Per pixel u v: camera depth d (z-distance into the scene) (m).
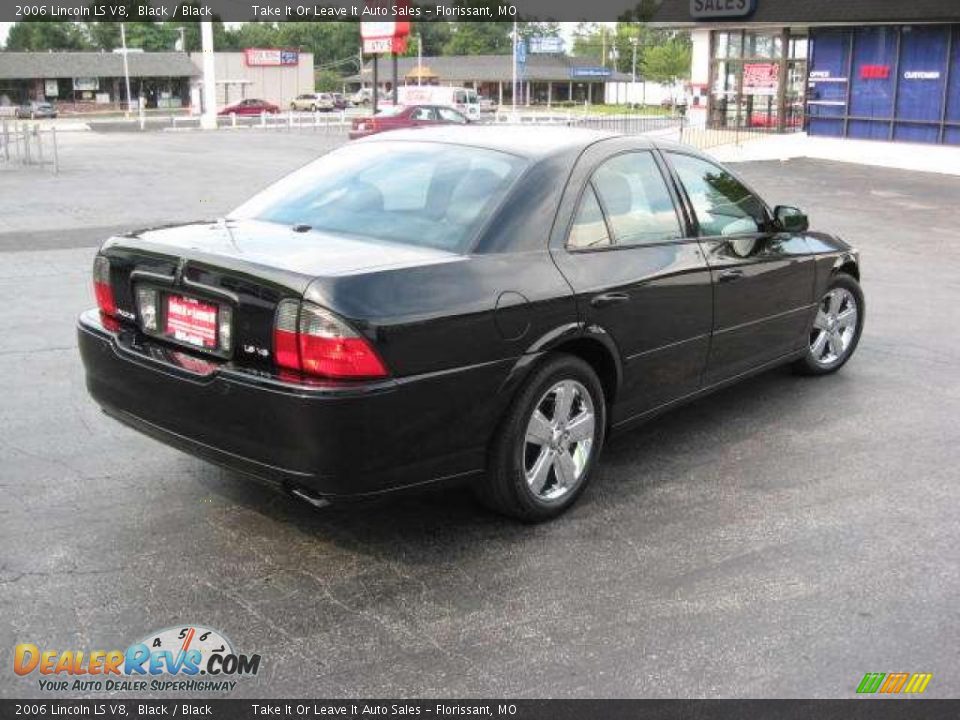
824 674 3.22
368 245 4.01
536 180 4.29
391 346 3.57
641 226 4.73
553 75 103.38
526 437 4.12
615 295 4.38
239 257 3.79
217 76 93.12
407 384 3.62
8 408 5.72
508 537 4.18
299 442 3.54
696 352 5.04
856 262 6.68
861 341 7.76
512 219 4.12
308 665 3.24
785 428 5.64
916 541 4.20
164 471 4.81
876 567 3.96
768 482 4.84
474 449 3.94
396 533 4.20
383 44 37.31
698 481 4.84
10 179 20.14
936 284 10.22
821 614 3.60
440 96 53.16
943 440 5.48
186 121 55.41
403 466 3.71
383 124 32.03
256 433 3.65
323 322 3.50
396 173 4.54
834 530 4.30
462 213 4.14
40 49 121.94
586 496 4.63
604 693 3.11
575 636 3.43
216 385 3.71
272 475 3.67
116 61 89.75
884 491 4.75
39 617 3.47
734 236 5.32
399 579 3.80
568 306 4.15
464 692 3.11
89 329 4.29
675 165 5.10
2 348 7.04
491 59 107.50
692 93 30.23
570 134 4.80
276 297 3.59
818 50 26.28
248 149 30.72
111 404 4.25
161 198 16.91
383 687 3.13
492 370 3.88
